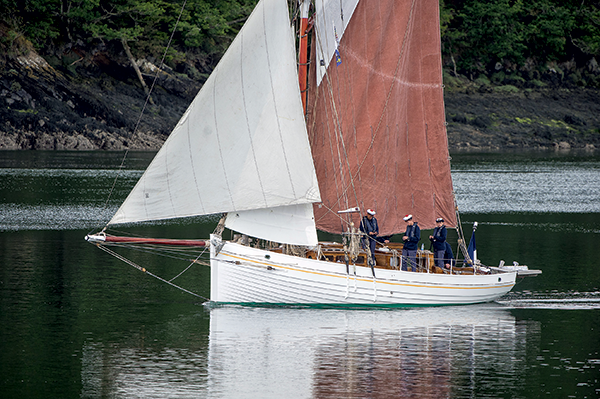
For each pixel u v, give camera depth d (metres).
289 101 102.94
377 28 116.31
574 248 162.25
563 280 130.50
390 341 92.12
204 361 83.44
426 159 121.25
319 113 116.62
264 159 103.19
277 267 104.00
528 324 101.88
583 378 79.88
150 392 74.19
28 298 111.62
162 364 82.38
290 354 86.06
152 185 101.25
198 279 127.69
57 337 92.25
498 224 199.75
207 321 99.62
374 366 82.56
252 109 102.44
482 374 80.69
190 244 105.94
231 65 101.38
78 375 78.94
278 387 75.75
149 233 174.88
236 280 105.44
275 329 96.25
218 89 101.44
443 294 110.44
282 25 102.31
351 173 118.12
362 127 117.50
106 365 82.06
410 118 119.94
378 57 117.38
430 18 119.19
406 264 111.56
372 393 74.56
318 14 114.50
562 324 102.06
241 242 107.88
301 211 105.81
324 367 81.88
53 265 135.88
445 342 92.19
